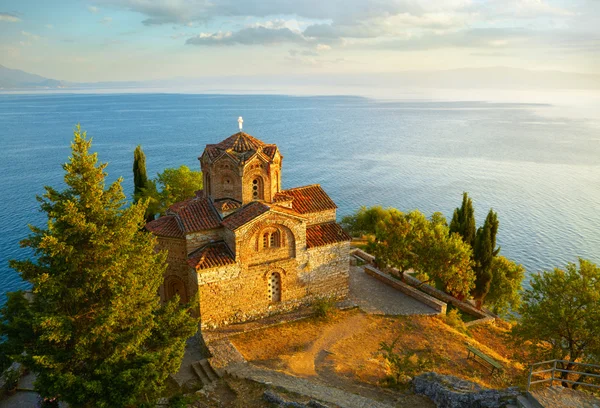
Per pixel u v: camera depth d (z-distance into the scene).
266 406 24.45
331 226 42.47
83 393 20.88
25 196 113.12
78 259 22.56
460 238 47.19
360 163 176.75
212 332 35.72
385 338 36.19
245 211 37.00
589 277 30.98
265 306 38.44
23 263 22.83
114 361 21.86
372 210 70.81
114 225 24.09
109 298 23.52
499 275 50.12
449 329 38.69
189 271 36.81
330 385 28.00
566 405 18.61
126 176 139.12
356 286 46.22
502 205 119.81
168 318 26.19
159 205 61.88
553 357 30.95
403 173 159.38
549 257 84.19
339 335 36.28
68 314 23.44
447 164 176.50
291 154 196.50
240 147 38.47
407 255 48.59
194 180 65.12
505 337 37.97
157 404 24.14
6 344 23.03
